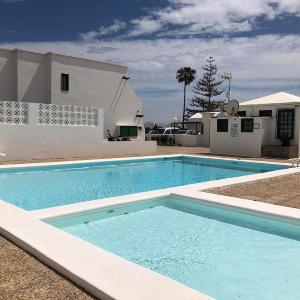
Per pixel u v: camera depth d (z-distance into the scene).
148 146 20.78
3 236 5.16
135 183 12.15
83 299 3.29
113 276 3.61
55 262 3.96
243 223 6.96
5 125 14.67
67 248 4.38
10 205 6.82
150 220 7.10
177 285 3.43
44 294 3.37
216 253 5.49
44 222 6.05
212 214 7.55
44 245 4.48
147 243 5.89
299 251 5.58
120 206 7.43
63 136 16.61
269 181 10.37
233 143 20.53
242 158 18.38
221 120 21.12
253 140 19.62
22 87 22.33
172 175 14.07
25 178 12.42
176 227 6.70
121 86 27.59
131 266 3.86
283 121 19.86
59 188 10.93
